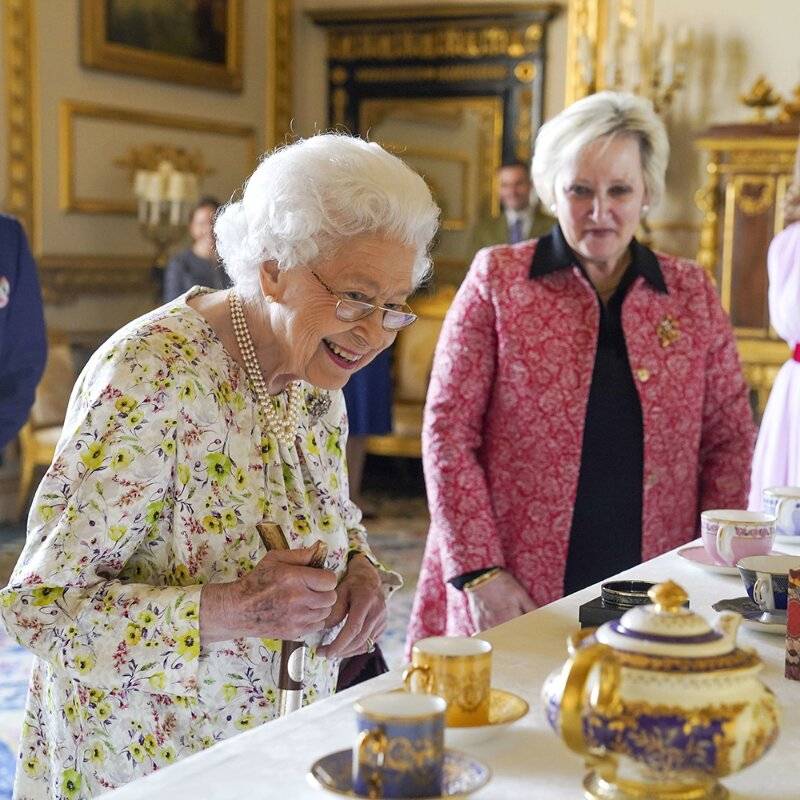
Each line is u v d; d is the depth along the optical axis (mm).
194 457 1573
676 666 1013
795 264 3234
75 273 7039
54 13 6859
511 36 7887
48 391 6621
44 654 1516
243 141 8242
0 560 5793
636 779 1032
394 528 6703
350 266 1564
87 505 1489
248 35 8219
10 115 6672
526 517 2441
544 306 2445
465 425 2445
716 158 6473
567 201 2410
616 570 2438
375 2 8242
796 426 3217
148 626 1481
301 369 1625
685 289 2521
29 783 1692
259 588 1489
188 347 1598
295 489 1695
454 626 2422
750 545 1907
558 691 1065
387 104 8312
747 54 7156
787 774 1155
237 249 1646
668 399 2445
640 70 7383
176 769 1144
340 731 1240
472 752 1187
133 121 7359
